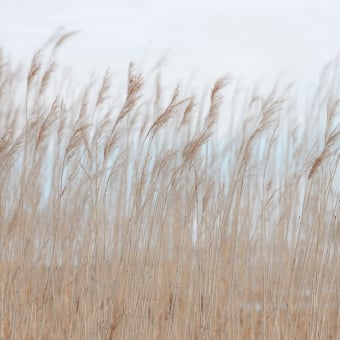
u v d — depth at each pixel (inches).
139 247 351.6
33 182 398.0
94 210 350.3
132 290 343.3
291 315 366.6
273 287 374.0
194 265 370.6
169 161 347.9
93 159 372.5
